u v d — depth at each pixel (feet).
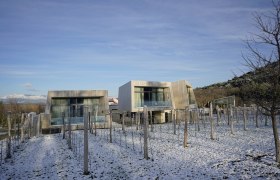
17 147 76.02
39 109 223.10
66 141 84.17
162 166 45.73
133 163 49.03
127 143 72.38
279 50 37.91
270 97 41.19
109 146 69.15
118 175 41.88
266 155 48.52
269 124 101.60
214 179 36.35
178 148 61.41
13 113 90.53
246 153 51.60
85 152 43.75
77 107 136.46
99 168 46.85
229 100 131.03
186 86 158.10
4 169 50.01
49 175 43.86
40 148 73.15
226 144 63.31
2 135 114.73
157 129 106.32
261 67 39.93
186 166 44.86
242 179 35.24
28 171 47.67
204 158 49.80
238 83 46.01
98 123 128.98
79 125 127.85
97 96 137.90
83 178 41.19
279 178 34.27
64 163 52.06
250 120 119.96
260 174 36.78
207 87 264.11
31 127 107.96
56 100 135.13
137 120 109.81
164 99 152.35
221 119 134.92
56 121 127.65
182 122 134.92
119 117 161.79
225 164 44.16
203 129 95.61
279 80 38.86
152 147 64.23
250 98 42.47
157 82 148.77
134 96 143.02
